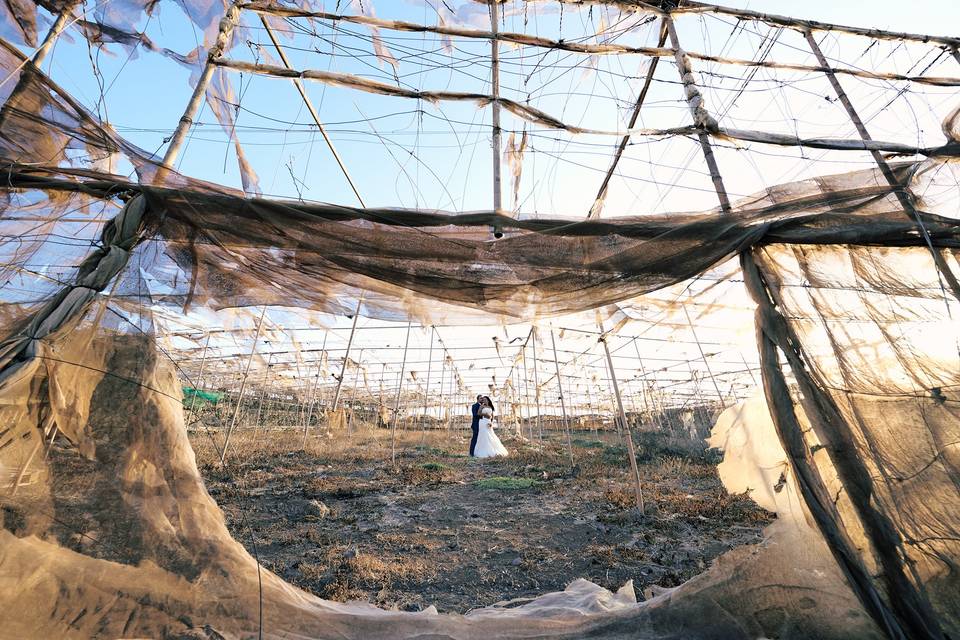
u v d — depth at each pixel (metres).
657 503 7.17
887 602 2.54
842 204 3.69
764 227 3.54
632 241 3.56
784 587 3.01
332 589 3.87
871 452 3.01
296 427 22.88
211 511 3.21
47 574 2.32
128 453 2.85
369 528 5.86
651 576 4.33
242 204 3.18
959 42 5.35
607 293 3.69
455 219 3.49
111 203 3.58
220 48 4.57
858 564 2.58
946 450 3.00
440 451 15.48
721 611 2.97
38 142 3.46
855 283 3.64
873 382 3.28
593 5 5.73
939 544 2.70
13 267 3.08
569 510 6.91
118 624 2.40
